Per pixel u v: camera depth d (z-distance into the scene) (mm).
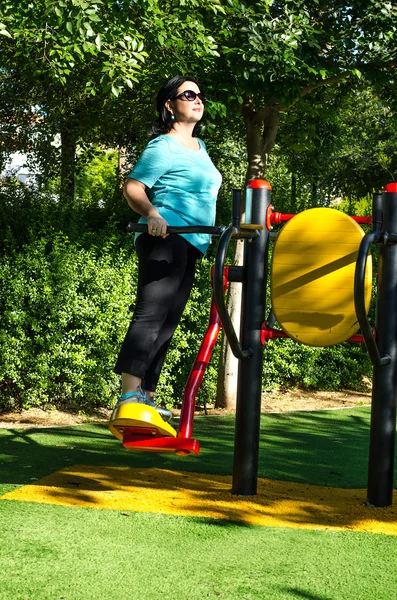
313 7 7531
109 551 2920
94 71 7941
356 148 20312
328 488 4199
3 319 7211
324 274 3709
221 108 6879
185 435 3346
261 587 2592
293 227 3750
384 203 3730
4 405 7305
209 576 2684
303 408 7977
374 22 7207
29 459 4844
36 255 7305
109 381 7523
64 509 3490
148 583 2596
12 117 11789
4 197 8375
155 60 7004
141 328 3252
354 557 2959
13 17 5949
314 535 3232
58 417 7133
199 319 8094
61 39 6199
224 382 7961
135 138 11664
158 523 3314
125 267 7723
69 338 7398
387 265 3793
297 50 6887
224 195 10422
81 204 9242
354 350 9539
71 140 11578
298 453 5340
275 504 3729
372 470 3777
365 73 7750
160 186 3336
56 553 2873
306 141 10875
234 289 7980
